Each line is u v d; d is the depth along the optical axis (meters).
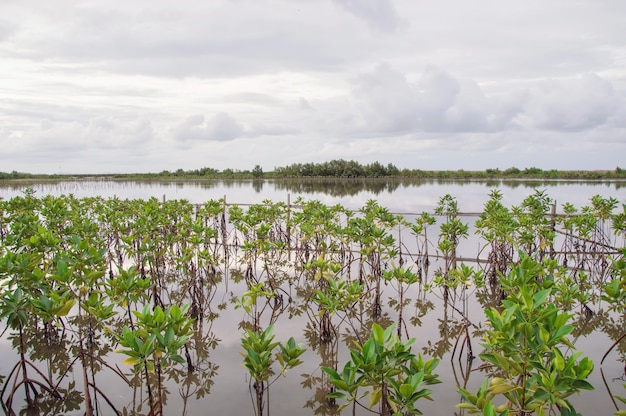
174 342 4.15
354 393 3.98
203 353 7.34
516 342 3.69
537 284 5.00
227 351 7.41
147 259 9.05
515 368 3.60
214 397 6.04
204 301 9.70
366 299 9.96
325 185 49.22
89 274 5.25
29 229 8.27
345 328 8.37
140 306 9.49
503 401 5.81
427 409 5.61
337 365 6.89
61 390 6.19
